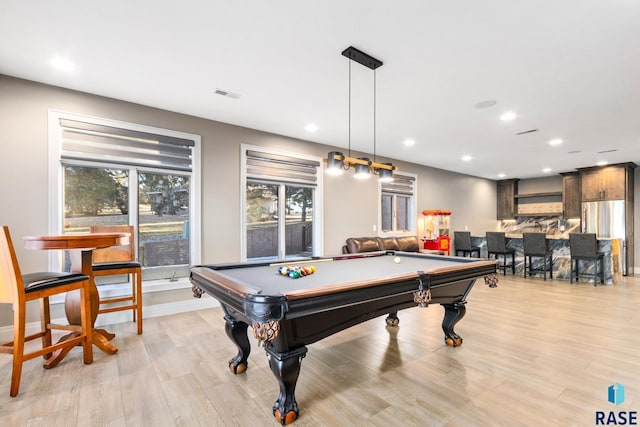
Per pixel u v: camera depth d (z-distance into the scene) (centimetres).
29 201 300
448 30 216
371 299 186
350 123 421
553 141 499
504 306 405
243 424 172
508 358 252
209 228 407
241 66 270
